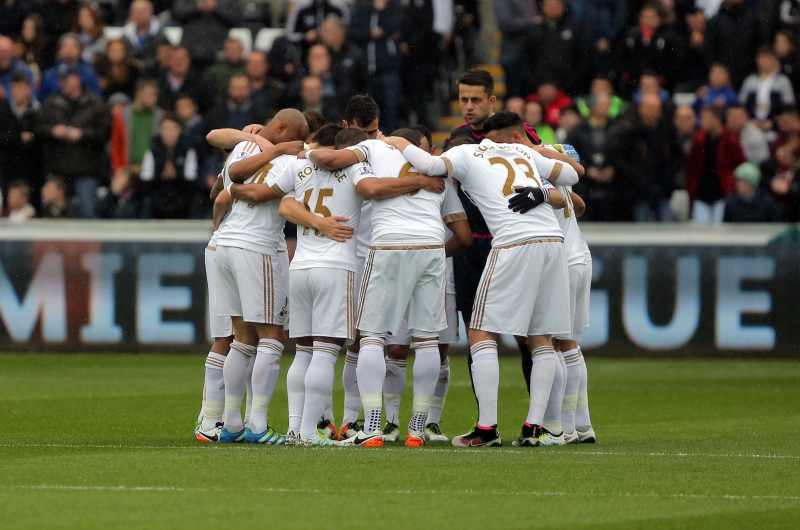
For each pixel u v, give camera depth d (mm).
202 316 60531
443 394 34938
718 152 61000
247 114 61625
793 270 58719
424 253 32156
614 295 59656
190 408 42031
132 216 61844
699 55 66875
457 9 69938
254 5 70500
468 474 27453
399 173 32344
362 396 32375
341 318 32250
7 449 31938
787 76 64312
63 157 62125
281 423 39438
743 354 59094
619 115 60781
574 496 25234
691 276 59281
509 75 65938
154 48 67875
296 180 32531
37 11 69500
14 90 63469
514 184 32375
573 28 65312
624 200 60375
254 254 32906
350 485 26156
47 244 60906
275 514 23375
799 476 27672
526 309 32031
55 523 22625
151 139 61812
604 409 43250
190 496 24969
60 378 51312
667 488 26172
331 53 63375
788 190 60750
